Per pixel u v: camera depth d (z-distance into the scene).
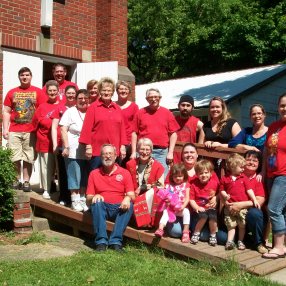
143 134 6.78
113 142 6.53
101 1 10.51
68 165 6.78
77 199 6.83
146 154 6.34
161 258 5.81
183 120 7.05
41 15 9.56
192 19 30.34
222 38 25.39
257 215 5.69
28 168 7.60
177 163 6.21
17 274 4.86
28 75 7.38
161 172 6.46
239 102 15.03
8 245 6.32
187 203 6.02
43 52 9.62
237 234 6.04
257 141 6.27
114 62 9.92
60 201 7.14
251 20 23.73
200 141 6.89
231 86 16.36
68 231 7.30
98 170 6.32
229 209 5.80
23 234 6.91
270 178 5.70
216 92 15.98
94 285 4.54
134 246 6.25
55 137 6.98
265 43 23.05
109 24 10.37
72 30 10.14
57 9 9.85
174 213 6.06
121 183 6.24
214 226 5.90
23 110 7.38
